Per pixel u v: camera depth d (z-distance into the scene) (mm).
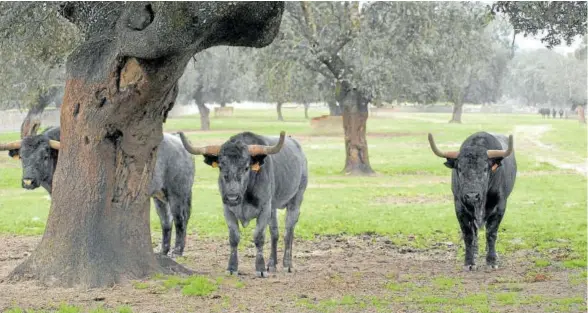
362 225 32062
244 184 19766
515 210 37375
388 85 55281
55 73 51469
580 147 86438
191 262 23703
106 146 19703
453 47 55844
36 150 22281
